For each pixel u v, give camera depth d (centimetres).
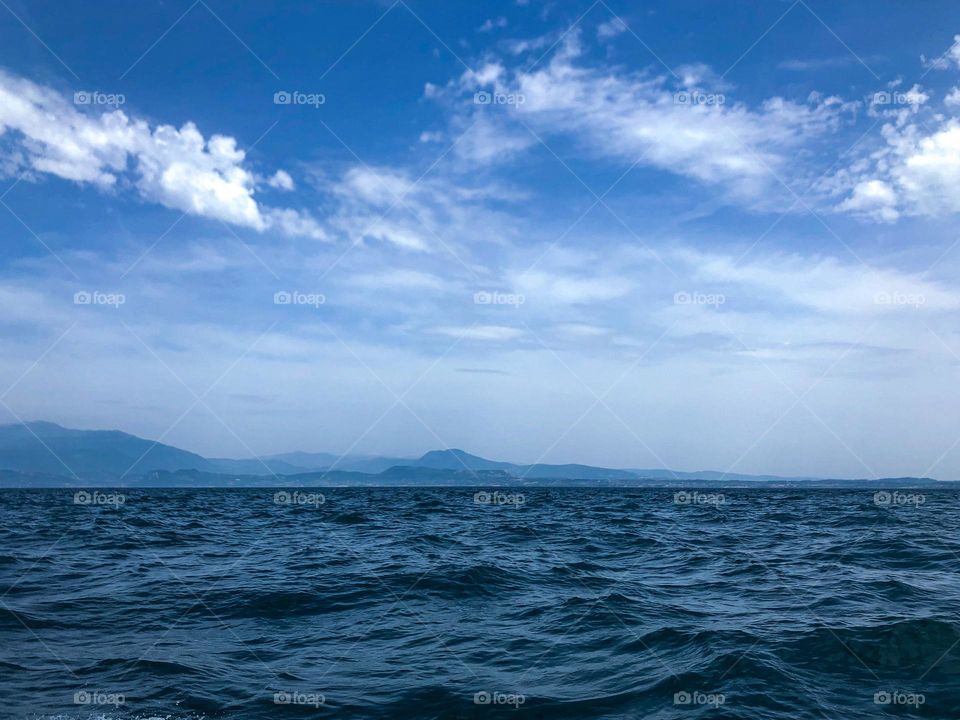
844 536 2250
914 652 852
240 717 661
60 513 3759
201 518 3459
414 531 2612
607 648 910
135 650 904
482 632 1019
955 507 4400
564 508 4525
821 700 704
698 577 1481
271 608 1183
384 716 670
